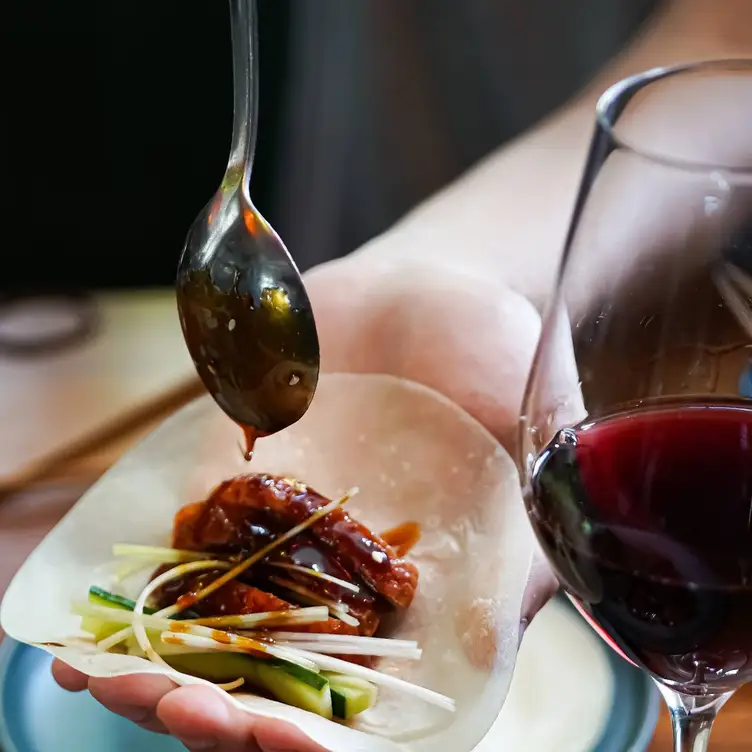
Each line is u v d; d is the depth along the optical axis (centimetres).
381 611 53
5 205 115
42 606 51
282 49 107
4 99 111
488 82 110
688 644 43
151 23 107
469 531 53
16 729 49
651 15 107
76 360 70
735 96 59
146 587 52
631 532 42
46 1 106
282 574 52
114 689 48
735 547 42
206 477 56
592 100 94
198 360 50
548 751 48
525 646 51
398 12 106
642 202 43
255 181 112
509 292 63
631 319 44
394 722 49
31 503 59
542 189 78
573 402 45
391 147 112
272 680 50
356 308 63
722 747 48
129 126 112
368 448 56
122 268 118
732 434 43
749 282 43
